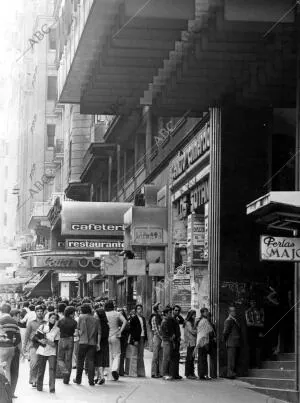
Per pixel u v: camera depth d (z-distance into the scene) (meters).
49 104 76.12
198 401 16.30
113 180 46.47
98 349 19.05
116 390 18.02
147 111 33.06
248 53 17.91
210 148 22.42
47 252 39.84
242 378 20.08
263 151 21.44
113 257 30.47
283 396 16.88
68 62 21.47
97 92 21.72
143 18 16.14
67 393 17.31
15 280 73.94
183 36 17.61
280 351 21.12
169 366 20.67
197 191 25.09
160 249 29.45
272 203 12.54
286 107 21.25
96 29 17.98
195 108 22.00
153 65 19.20
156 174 32.03
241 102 20.94
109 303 20.34
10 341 15.03
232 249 21.22
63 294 52.91
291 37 16.84
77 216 33.72
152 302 32.41
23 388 18.20
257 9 15.73
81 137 54.91
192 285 24.64
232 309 20.53
